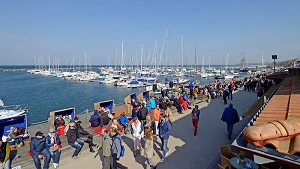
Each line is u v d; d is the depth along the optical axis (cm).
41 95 4778
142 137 980
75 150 825
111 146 675
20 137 909
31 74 14050
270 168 541
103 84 6944
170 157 808
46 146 716
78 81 8206
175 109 1600
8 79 9775
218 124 1237
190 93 2027
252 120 479
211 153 838
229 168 592
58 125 1061
